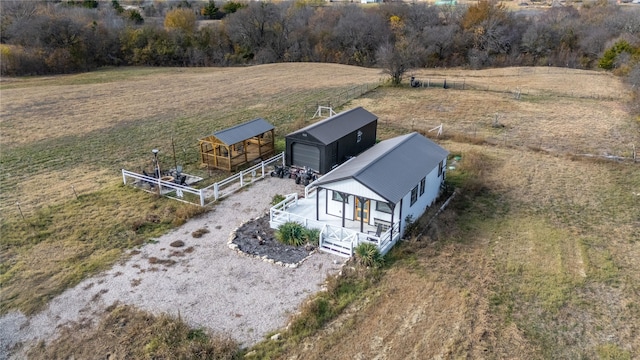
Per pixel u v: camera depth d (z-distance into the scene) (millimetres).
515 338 14344
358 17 81688
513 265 18312
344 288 16891
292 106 46625
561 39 71750
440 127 36031
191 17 87688
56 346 14375
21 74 65500
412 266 18297
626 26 68250
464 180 27172
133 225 21750
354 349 13961
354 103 47281
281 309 15977
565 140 34656
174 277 17875
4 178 28359
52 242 20578
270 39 84500
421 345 14047
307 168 27859
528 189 25875
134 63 80125
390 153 23094
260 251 19688
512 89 52375
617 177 27297
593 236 20672
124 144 35031
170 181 26688
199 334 14758
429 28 76688
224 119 41969
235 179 27922
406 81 58000
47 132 38250
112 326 15125
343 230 19984
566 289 16781
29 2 79625
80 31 72875
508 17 77688
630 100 45469
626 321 15164
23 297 16750
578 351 13891
